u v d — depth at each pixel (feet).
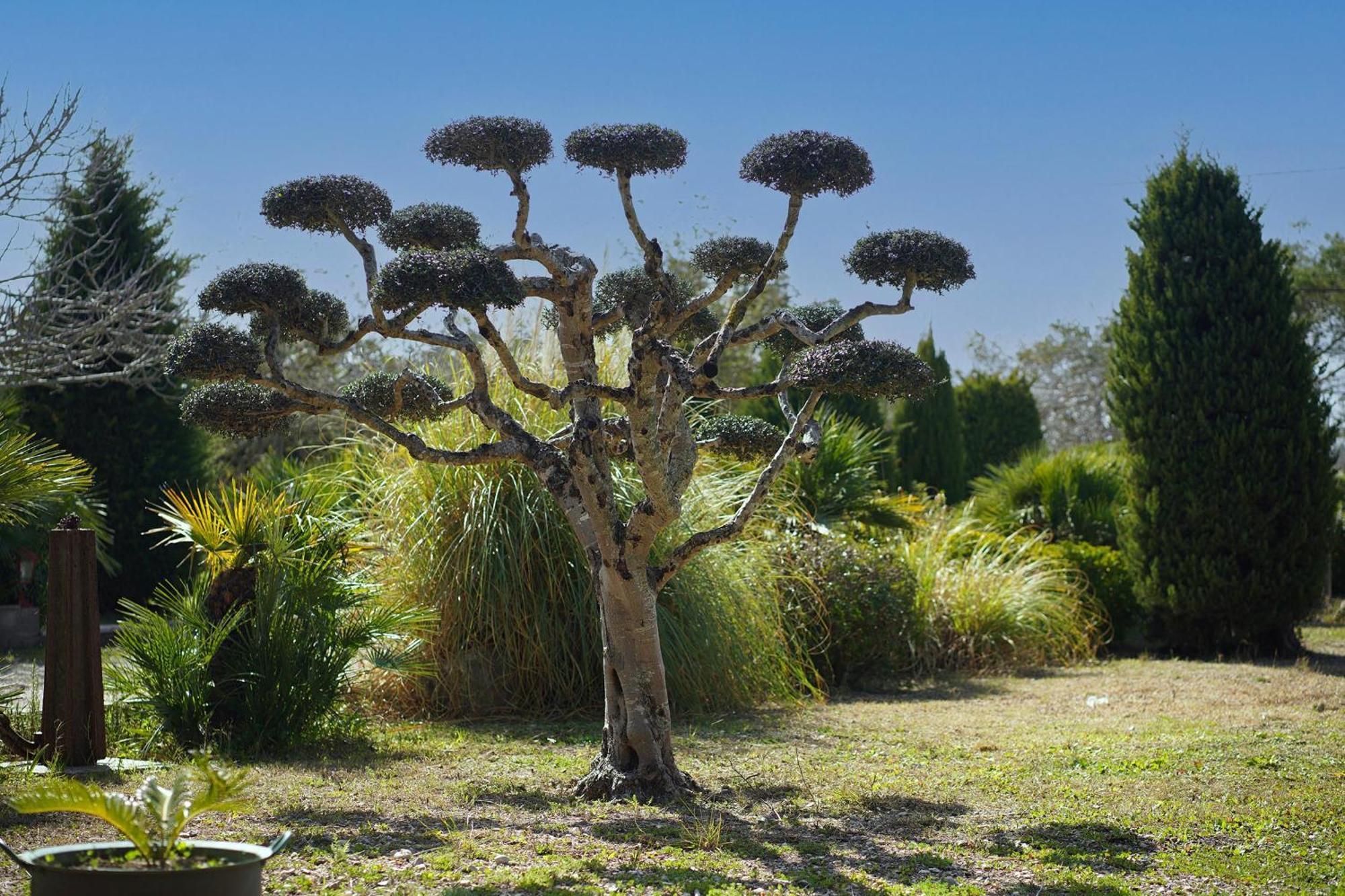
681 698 27.27
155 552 49.93
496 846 14.98
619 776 18.16
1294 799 18.02
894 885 13.48
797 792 18.67
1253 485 38.96
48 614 20.11
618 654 18.33
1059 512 49.52
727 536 18.31
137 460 50.19
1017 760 21.48
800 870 14.05
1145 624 42.60
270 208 18.12
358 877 13.43
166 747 21.70
